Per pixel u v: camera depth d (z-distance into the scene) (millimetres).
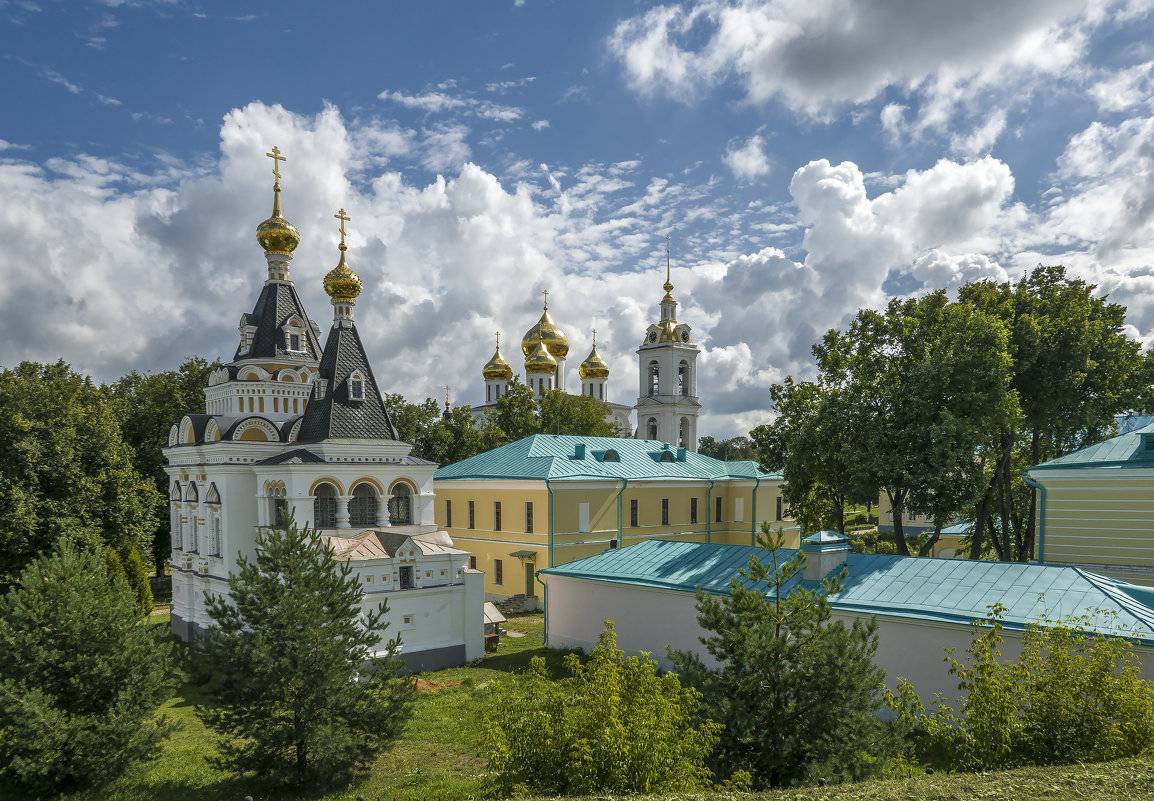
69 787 17547
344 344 33812
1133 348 36562
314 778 17484
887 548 54250
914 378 31422
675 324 81812
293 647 17203
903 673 20812
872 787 11516
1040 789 10828
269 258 38844
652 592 27281
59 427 43750
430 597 29406
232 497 33031
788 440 38094
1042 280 38656
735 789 12078
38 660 17578
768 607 13555
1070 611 18672
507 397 70938
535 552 43938
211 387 37875
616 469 48188
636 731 12500
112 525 45500
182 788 18297
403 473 33594
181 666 18641
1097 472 26609
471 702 24359
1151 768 11242
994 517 44281
